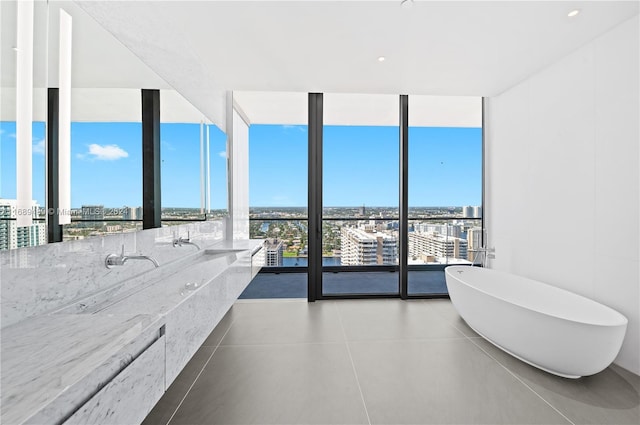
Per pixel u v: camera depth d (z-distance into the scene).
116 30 1.76
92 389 0.81
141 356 1.04
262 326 3.23
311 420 1.85
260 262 3.49
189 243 2.37
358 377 2.30
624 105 2.40
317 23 2.40
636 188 2.32
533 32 2.50
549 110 3.11
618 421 1.83
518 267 3.59
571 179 2.88
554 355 2.23
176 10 2.26
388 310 3.71
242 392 2.11
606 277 2.54
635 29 2.31
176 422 1.82
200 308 1.65
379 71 3.22
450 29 2.46
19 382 0.74
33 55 1.19
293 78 3.39
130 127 1.83
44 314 1.25
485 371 2.38
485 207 4.16
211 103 3.26
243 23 2.41
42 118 1.23
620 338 2.06
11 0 1.10
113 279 1.69
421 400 2.04
